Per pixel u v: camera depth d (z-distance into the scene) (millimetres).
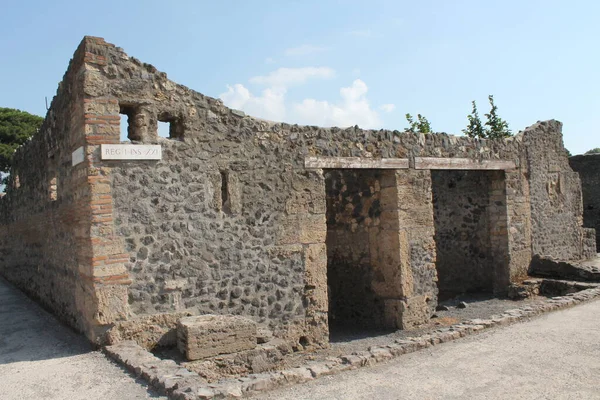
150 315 7207
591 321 8211
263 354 7180
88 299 7039
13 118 34656
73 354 6746
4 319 9336
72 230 7820
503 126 22906
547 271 13555
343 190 11359
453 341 7273
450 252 14312
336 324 11117
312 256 8961
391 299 10383
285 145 8781
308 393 5328
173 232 7496
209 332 6820
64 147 8094
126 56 7258
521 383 5543
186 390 5059
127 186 7148
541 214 14383
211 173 7918
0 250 16781
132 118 7473
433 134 11188
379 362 6371
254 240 8312
